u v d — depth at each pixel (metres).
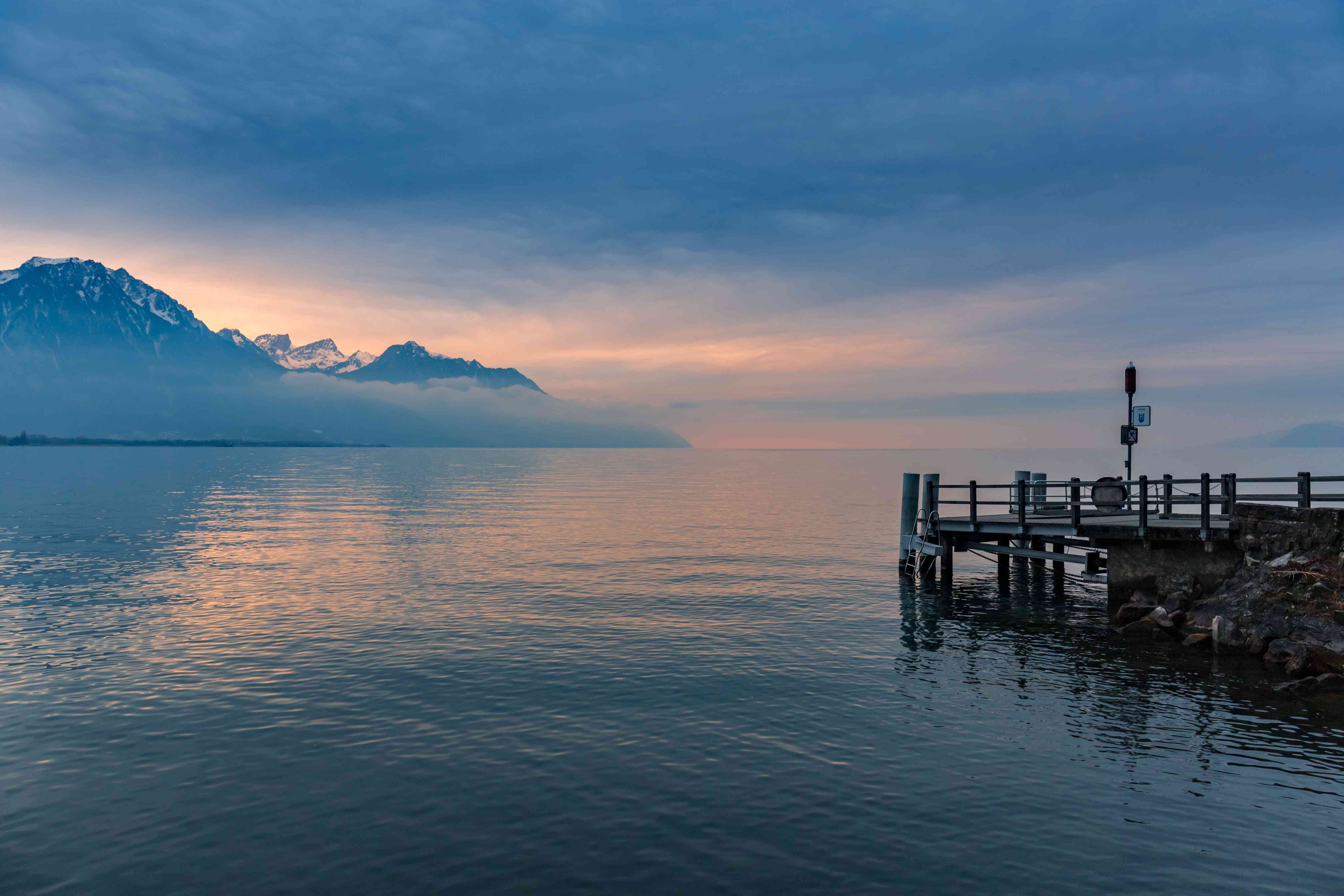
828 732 14.71
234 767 13.08
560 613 24.80
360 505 71.56
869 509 67.94
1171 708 15.95
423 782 12.51
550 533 48.31
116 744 14.07
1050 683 17.75
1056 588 29.61
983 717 15.52
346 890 9.55
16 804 11.80
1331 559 19.09
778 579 31.39
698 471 179.50
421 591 28.64
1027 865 10.09
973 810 11.56
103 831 11.00
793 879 9.79
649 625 23.30
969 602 27.34
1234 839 10.73
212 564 35.41
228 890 9.58
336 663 19.12
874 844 10.62
